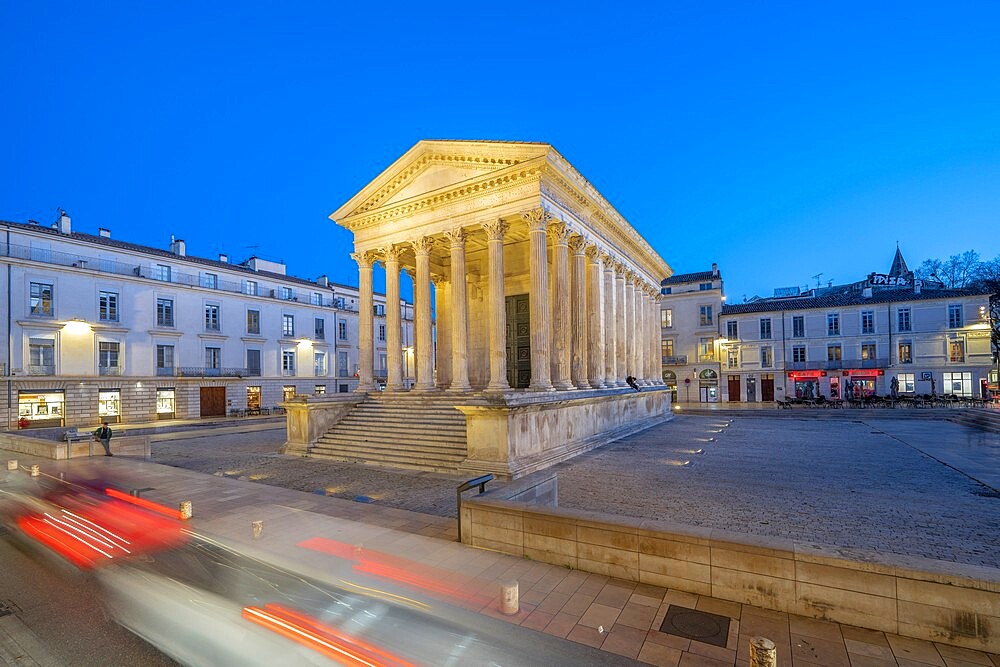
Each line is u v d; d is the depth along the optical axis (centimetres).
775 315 4900
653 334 3625
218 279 4372
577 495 1241
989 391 3834
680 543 651
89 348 3547
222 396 4269
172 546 881
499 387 1962
